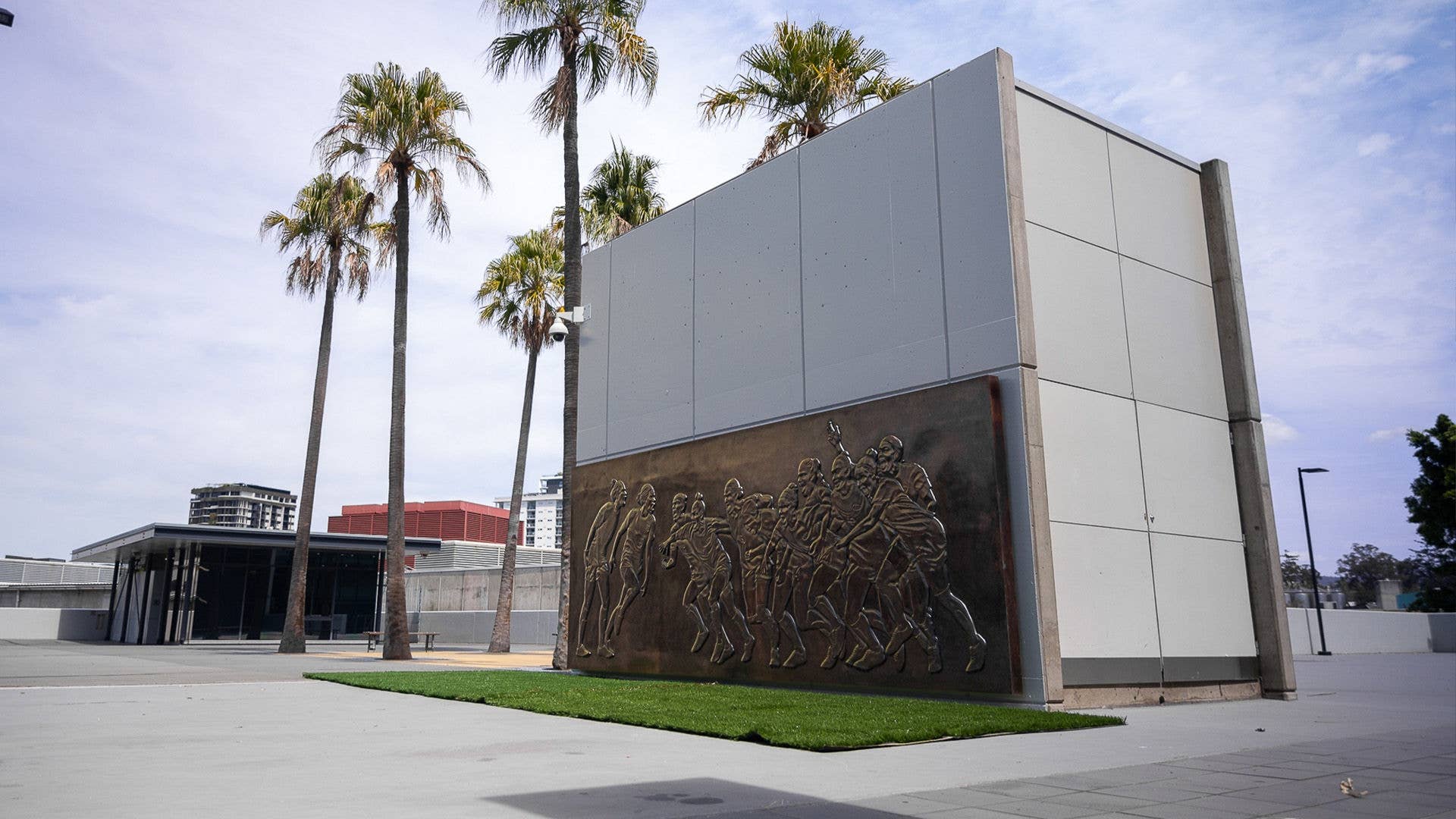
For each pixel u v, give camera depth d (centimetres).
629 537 1753
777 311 1543
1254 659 1340
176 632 3897
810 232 1497
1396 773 631
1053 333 1207
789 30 2253
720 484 1544
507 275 3294
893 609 1199
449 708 1099
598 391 1986
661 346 1811
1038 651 1057
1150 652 1208
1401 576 8006
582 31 2142
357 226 2881
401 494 2572
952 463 1155
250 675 1711
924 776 604
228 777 584
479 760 669
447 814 464
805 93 2222
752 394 1571
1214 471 1383
